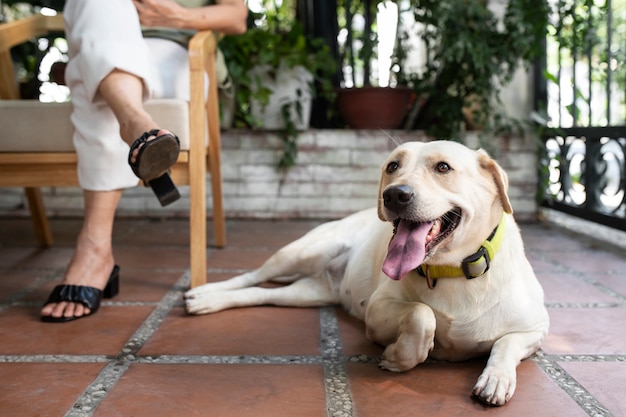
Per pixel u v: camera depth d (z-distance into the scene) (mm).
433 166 1389
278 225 3738
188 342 1641
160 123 2047
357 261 1878
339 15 4434
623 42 4070
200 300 1890
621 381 1388
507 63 3854
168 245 3068
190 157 2055
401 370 1427
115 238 3262
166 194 1733
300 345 1623
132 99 1808
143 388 1343
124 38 1866
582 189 3768
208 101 2660
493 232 1444
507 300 1433
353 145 3934
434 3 3689
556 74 4047
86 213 1965
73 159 2105
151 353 1560
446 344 1471
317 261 2014
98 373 1427
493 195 1419
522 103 3961
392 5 4031
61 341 1645
